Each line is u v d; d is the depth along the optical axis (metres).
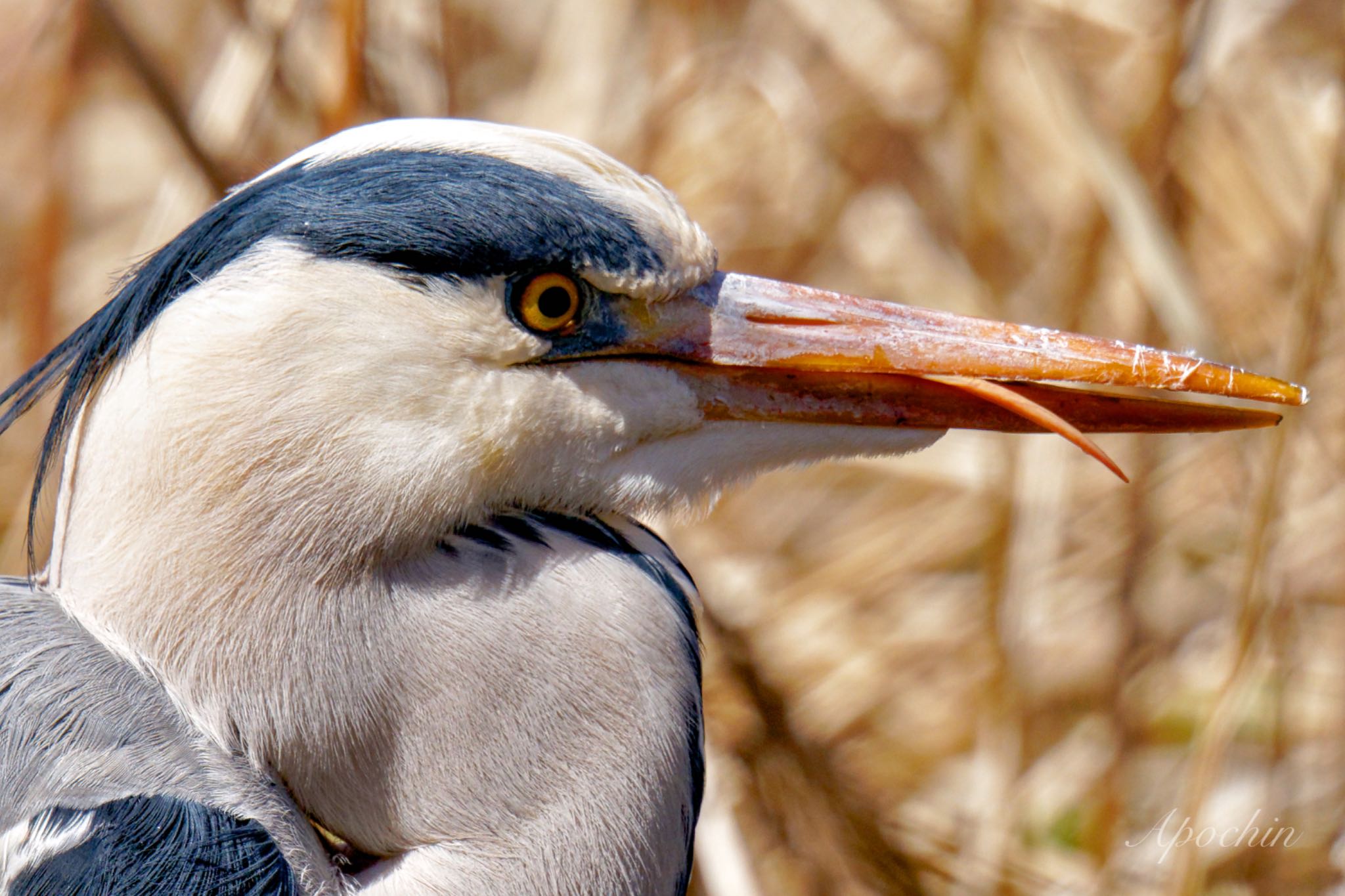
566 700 4.18
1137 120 4.44
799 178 4.52
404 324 4.17
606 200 4.19
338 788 4.18
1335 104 4.46
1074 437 4.20
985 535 4.46
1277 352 4.45
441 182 4.17
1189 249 4.45
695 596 4.22
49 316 4.46
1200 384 4.21
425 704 4.18
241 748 4.18
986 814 4.39
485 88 4.80
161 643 4.17
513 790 4.18
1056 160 4.50
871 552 4.49
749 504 4.50
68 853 4.16
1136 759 4.42
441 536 4.18
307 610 4.17
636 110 4.50
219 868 4.16
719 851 4.34
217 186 4.39
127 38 4.41
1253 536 4.34
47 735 4.17
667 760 4.20
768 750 4.36
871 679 4.44
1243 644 4.34
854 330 4.21
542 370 4.19
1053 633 4.45
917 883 4.36
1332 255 4.38
